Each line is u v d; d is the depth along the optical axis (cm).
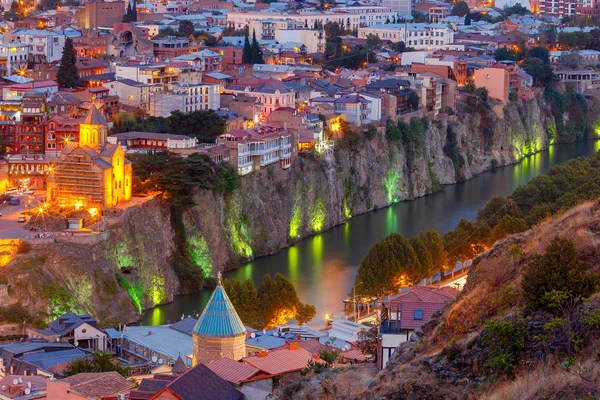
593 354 18000
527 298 19562
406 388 19425
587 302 19025
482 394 18575
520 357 18900
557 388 17412
